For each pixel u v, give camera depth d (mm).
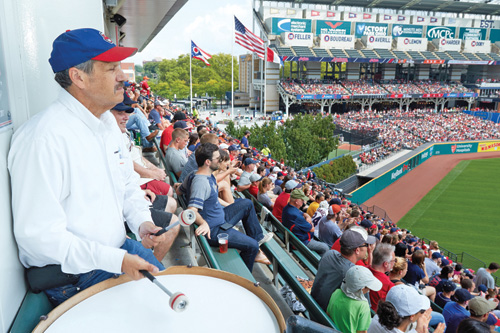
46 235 1593
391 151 45000
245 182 7758
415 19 86500
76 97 1739
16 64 1809
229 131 39938
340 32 80875
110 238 1913
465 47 87250
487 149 55094
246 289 1823
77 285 1828
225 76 144500
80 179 1725
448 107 91000
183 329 1493
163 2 12750
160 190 4551
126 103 3484
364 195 32656
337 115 74812
